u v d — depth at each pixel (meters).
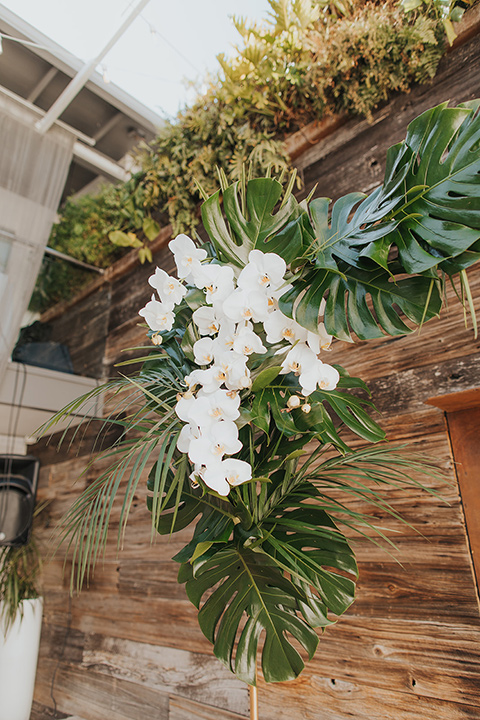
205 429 0.85
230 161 2.28
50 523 3.41
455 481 1.44
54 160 3.17
